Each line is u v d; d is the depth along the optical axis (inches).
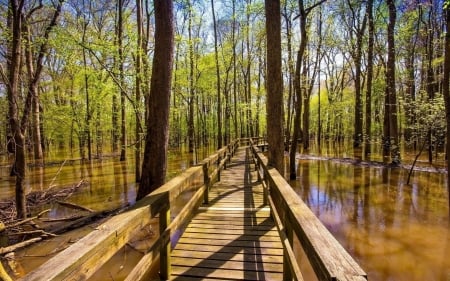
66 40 377.7
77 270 53.0
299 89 482.6
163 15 250.7
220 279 122.6
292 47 845.8
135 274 84.3
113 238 70.3
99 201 343.0
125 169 575.5
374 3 756.0
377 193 373.1
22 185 218.7
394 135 593.0
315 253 53.4
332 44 976.3
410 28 743.1
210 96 1355.8
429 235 244.1
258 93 1194.0
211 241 161.9
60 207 314.8
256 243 158.4
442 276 186.1
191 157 810.2
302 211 82.7
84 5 676.1
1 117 496.1
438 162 584.1
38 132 655.8
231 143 601.0
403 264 200.2
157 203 109.0
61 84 778.8
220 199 255.9
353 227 265.6
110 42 419.8
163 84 254.2
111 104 714.2
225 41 1081.4
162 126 255.3
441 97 435.2
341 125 1384.1
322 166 591.8
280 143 275.9
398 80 903.7
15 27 221.1
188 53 819.4
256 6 710.5
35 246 207.8
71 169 577.9
